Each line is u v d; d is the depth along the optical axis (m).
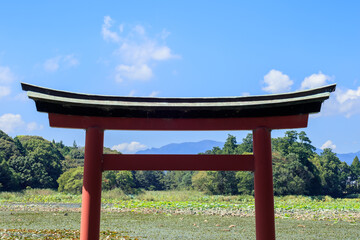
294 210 20.14
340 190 64.12
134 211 18.95
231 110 6.05
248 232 11.93
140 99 6.19
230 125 6.25
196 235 11.21
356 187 68.50
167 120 6.24
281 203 28.17
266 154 6.13
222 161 6.20
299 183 46.69
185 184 60.44
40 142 57.12
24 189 46.19
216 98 6.19
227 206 21.47
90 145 6.14
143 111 6.07
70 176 42.91
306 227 13.23
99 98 6.16
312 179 53.00
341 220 15.49
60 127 6.23
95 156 6.11
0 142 52.59
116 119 6.21
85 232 5.89
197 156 6.21
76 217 15.77
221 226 13.43
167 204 22.27
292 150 55.97
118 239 10.09
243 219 15.73
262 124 6.21
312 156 61.84
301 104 5.85
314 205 24.31
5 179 44.22
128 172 43.44
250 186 45.00
